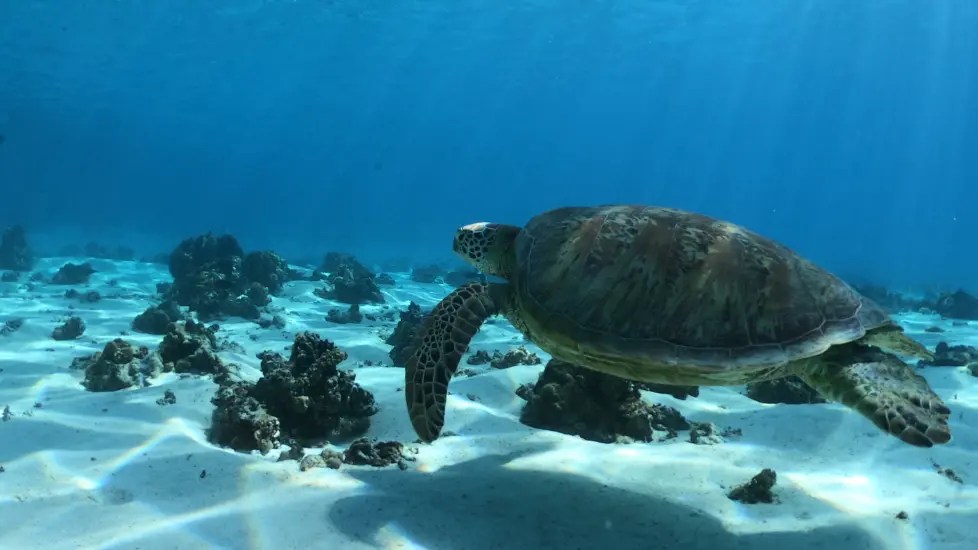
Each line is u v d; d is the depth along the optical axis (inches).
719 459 76.2
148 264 305.4
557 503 62.7
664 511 62.3
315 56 702.5
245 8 490.0
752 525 60.3
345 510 58.1
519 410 90.8
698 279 59.5
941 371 124.3
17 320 140.6
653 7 545.0
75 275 230.2
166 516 55.9
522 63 830.5
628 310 59.4
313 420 79.9
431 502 60.9
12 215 975.6
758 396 105.3
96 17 470.9
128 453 68.4
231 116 1073.5
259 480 63.0
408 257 580.7
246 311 170.1
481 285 71.6
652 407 90.3
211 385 88.6
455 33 632.4
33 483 61.1
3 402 83.3
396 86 959.0
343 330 160.7
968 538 57.9
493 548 54.7
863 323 59.6
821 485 69.4
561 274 63.7
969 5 585.0
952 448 79.6
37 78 641.0
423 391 64.4
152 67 644.1
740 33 658.2
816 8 577.0
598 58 800.9
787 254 63.0
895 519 61.0
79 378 96.6
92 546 51.2
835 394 58.4
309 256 501.4
